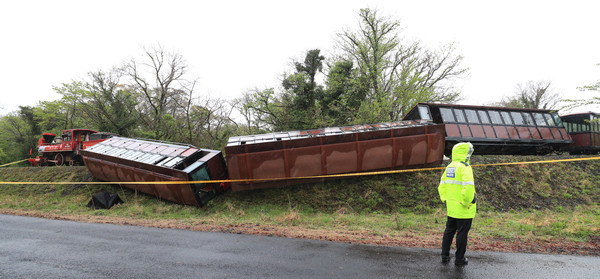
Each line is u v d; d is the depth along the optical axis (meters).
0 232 7.49
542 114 17.64
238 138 13.37
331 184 12.84
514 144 16.56
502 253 5.51
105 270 4.56
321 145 12.36
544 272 4.47
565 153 18.45
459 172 4.71
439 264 4.80
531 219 8.88
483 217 9.87
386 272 4.41
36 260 5.09
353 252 5.52
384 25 25.41
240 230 7.80
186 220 9.84
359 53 25.78
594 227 7.61
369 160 12.69
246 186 12.60
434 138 13.02
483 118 16.14
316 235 7.15
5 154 36.59
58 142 22.30
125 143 16.45
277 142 12.12
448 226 4.88
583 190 12.04
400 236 7.17
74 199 14.27
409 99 22.83
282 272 4.42
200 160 12.87
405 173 13.09
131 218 10.49
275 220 9.66
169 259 5.09
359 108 22.91
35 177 17.69
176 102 30.98
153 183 12.26
